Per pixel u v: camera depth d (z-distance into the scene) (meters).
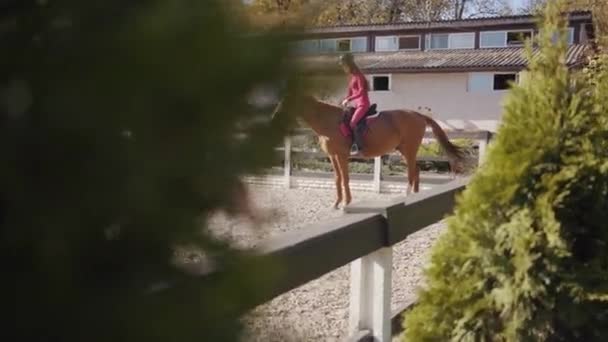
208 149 0.57
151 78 0.52
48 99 0.49
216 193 0.60
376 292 2.49
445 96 17.00
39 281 0.52
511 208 2.18
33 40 0.52
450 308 2.28
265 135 0.60
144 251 0.58
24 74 0.50
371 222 2.33
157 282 0.59
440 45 18.12
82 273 0.54
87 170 0.51
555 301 2.10
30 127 0.49
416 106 17.31
